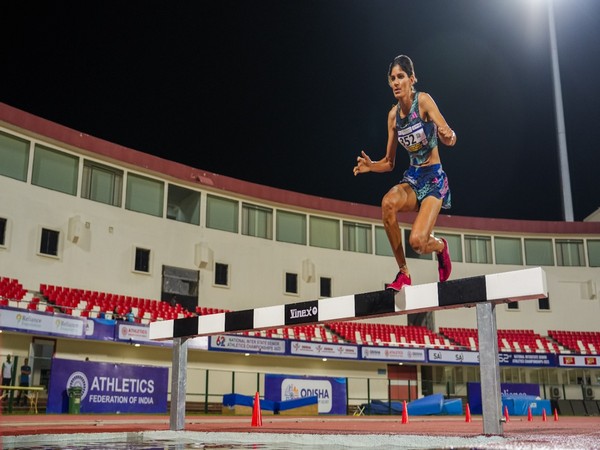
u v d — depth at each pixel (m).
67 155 20.14
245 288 24.05
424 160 5.63
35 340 17.27
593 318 29.11
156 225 22.11
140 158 21.77
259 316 6.78
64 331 16.62
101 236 20.52
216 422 13.37
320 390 20.28
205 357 21.27
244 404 18.56
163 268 21.97
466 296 5.32
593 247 29.95
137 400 16.42
